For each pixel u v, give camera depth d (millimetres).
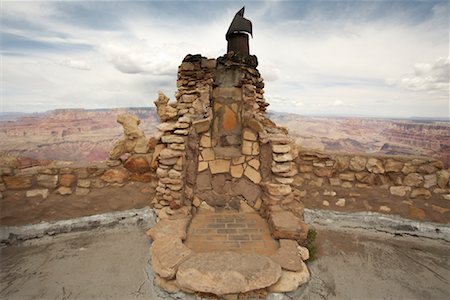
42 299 3295
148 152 5664
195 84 6281
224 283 3059
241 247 4027
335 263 4234
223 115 5742
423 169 5383
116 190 5453
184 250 3604
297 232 4035
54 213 4969
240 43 6227
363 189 5719
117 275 3748
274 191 4715
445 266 4211
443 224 5129
